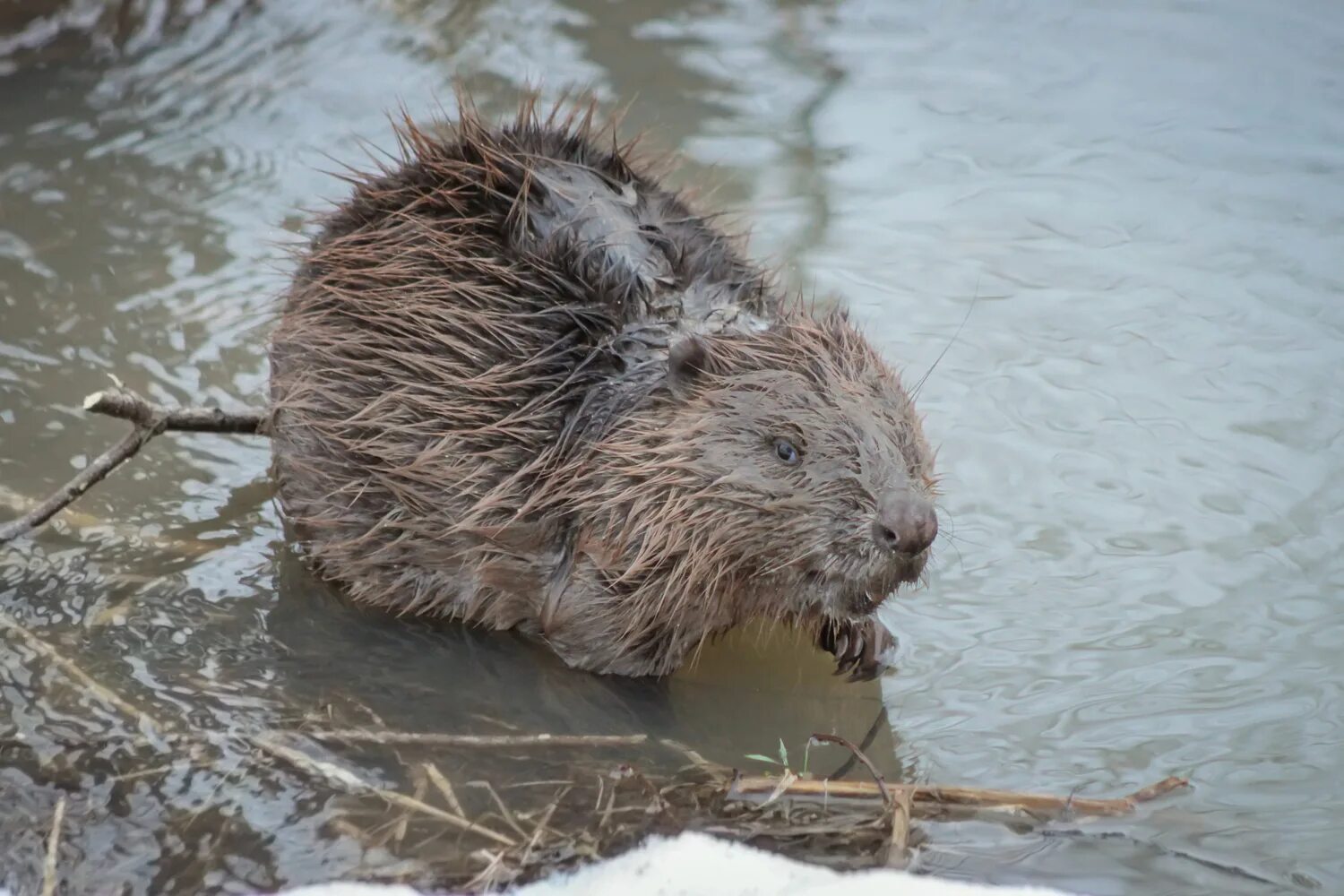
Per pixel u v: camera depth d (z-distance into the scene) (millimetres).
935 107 19219
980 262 16281
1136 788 10562
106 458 12641
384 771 10859
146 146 17953
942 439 13945
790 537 10711
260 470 14117
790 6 21531
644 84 19359
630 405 11336
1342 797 10406
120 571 12820
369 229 12633
